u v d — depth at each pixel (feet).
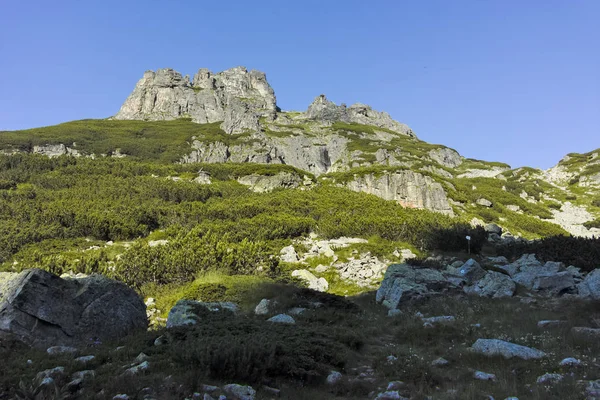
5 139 290.76
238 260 86.63
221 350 29.37
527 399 25.89
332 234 122.83
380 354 37.55
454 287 67.51
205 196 180.96
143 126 415.64
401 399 27.02
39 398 24.54
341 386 29.84
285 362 31.07
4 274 47.55
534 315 49.16
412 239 116.88
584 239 95.04
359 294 77.15
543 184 349.00
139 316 48.96
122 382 26.30
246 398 25.90
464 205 224.94
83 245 123.24
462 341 40.45
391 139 474.08
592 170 356.38
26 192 164.66
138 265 84.02
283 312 56.18
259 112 514.68
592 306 50.26
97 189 179.73
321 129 476.54
